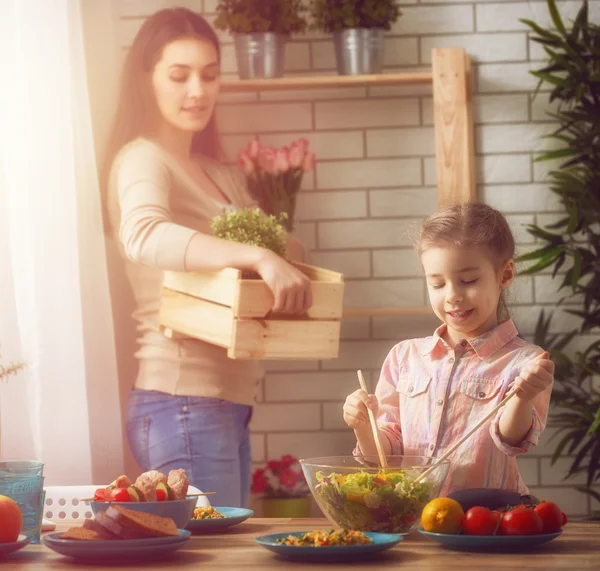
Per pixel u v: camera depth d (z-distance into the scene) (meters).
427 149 3.49
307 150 3.17
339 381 3.45
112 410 2.77
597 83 3.30
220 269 2.58
